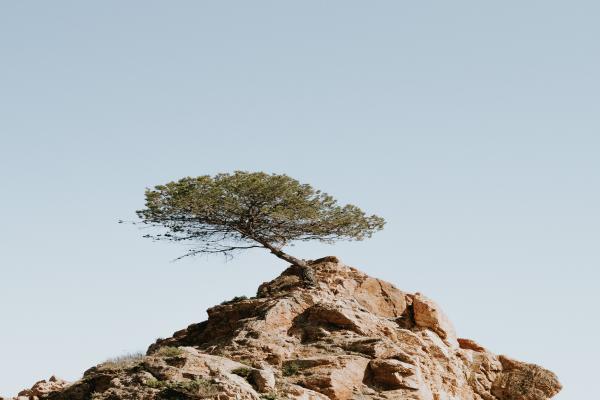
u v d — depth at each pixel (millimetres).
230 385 37344
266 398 37906
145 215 51531
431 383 45062
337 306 47781
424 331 49156
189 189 50281
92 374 41281
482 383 49531
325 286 51906
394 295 53125
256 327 46469
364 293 52844
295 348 45281
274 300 49719
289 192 51281
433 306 50500
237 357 43844
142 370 40031
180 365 40000
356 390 41750
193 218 51812
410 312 51156
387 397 41250
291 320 47812
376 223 55219
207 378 38406
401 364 42750
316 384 41094
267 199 51094
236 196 50469
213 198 50156
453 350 49781
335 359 42781
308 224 53250
